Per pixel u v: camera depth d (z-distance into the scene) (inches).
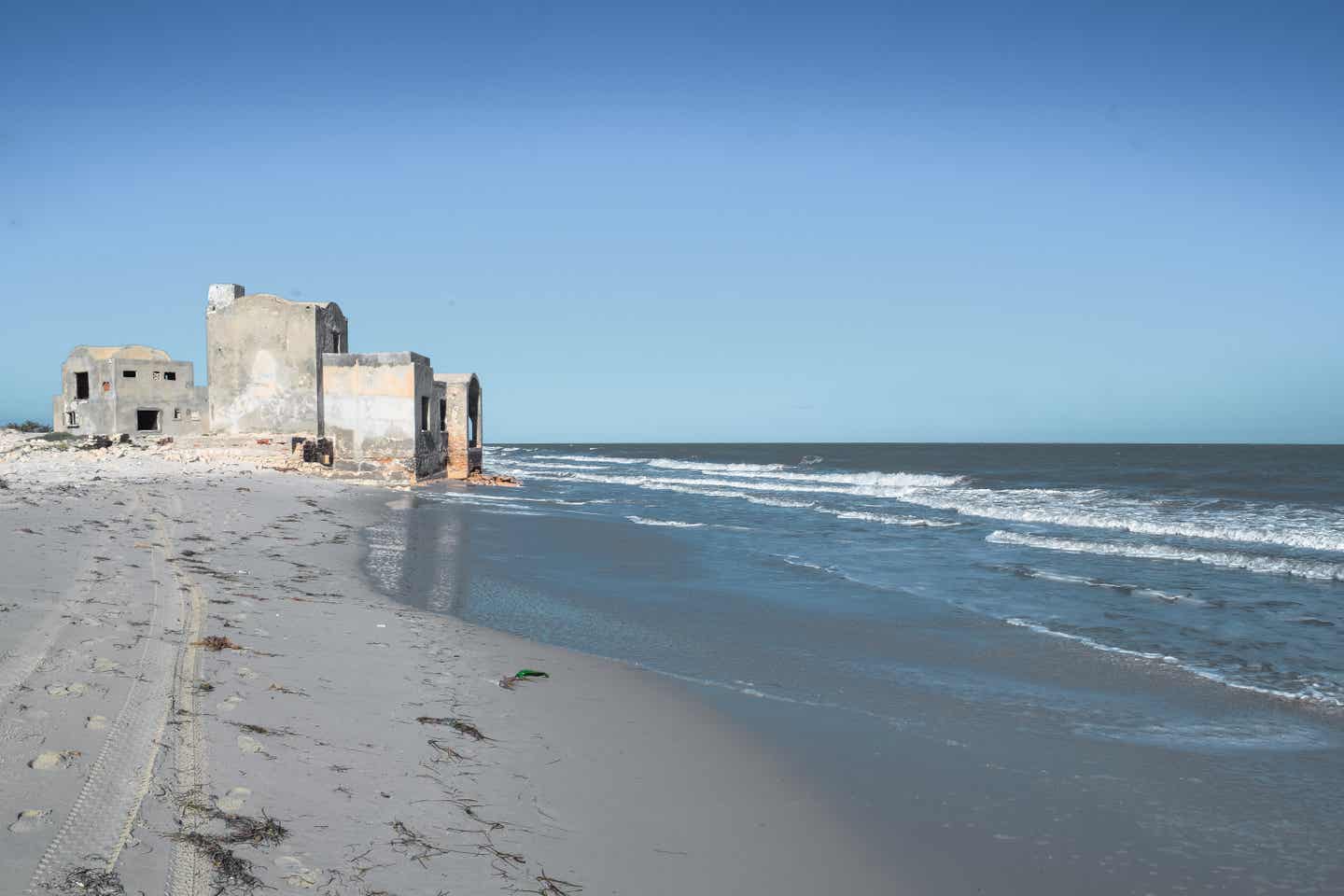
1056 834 213.3
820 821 212.7
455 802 195.2
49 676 228.7
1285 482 1676.9
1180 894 186.5
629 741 257.9
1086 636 428.1
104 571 394.6
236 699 234.5
